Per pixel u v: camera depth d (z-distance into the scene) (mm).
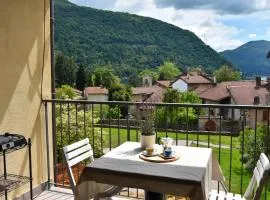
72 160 2980
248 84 39281
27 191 3893
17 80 3758
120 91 36281
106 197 2842
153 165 2488
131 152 2820
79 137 6023
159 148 2926
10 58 3646
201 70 50812
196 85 45469
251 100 34719
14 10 3684
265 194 3537
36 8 4039
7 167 3615
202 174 2299
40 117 4164
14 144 3115
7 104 3621
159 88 42344
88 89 36500
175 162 2553
